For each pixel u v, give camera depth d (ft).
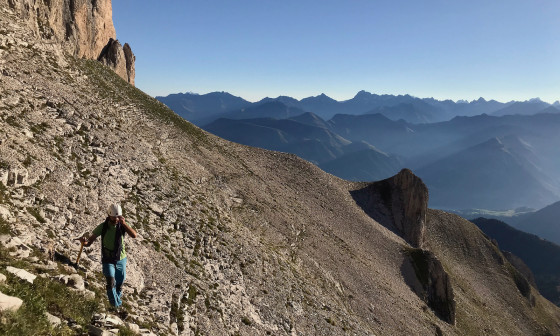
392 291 299.79
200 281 92.79
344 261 284.00
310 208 381.40
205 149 349.61
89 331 36.14
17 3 196.54
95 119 138.31
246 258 135.03
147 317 57.67
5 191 58.85
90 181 93.81
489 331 411.95
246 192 288.51
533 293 638.94
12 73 116.37
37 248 48.03
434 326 284.82
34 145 84.48
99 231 44.45
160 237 98.58
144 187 123.44
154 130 288.51
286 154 540.93
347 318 169.48
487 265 629.92
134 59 480.64
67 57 276.41
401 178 572.51
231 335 80.79
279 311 116.67
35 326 28.96
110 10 437.17
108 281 42.93
